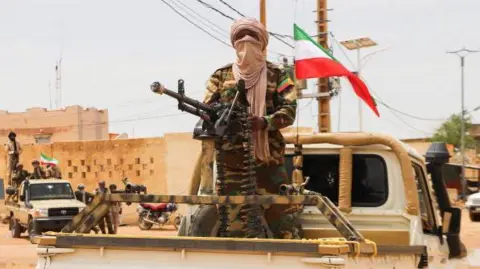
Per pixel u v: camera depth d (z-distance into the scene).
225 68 5.25
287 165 6.25
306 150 6.07
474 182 49.94
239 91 4.70
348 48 28.33
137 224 28.77
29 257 16.30
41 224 20.56
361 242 4.13
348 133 5.86
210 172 5.61
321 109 23.70
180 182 29.25
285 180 5.19
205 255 4.14
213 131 4.66
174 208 24.70
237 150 4.91
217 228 5.38
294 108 5.04
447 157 6.66
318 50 7.04
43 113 50.72
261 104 5.03
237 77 5.08
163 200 4.66
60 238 4.41
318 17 24.05
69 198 22.30
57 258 4.43
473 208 29.02
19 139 50.75
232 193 4.96
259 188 5.11
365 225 5.80
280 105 5.06
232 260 4.07
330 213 4.22
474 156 61.84
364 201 5.86
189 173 29.19
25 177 25.42
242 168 4.96
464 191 46.16
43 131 50.53
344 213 5.79
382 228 5.76
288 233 5.17
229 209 4.79
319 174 6.09
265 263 4.00
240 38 5.05
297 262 3.93
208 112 4.63
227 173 4.96
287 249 3.94
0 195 33.00
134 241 4.27
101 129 53.28
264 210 5.03
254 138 4.96
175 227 24.89
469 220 30.50
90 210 4.86
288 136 5.98
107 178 30.50
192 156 29.19
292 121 5.02
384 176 5.84
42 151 31.70
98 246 4.35
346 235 4.16
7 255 16.77
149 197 4.70
